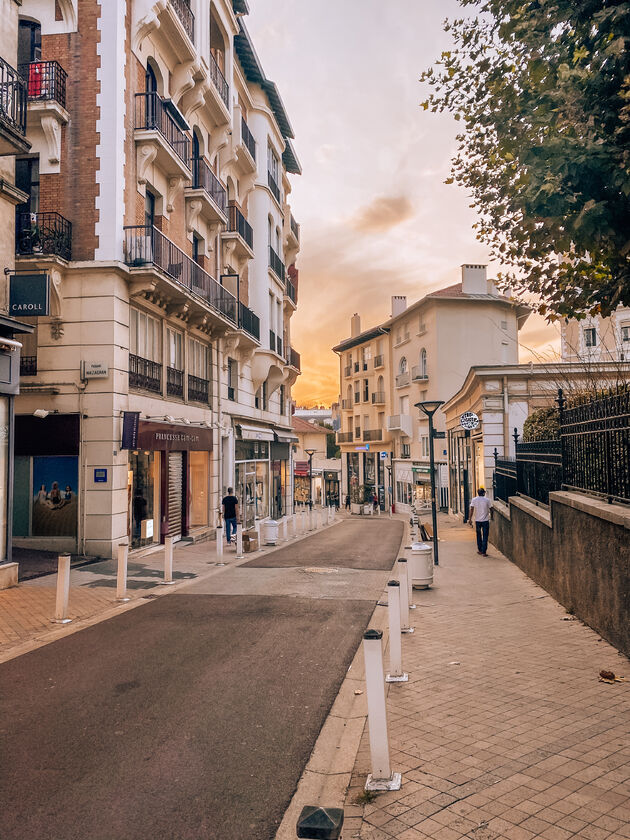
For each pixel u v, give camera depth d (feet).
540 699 17.34
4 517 36.29
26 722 16.83
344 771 13.88
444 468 126.72
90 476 48.11
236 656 23.07
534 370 73.67
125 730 16.25
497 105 22.85
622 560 21.34
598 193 18.06
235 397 82.69
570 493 30.09
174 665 21.97
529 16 20.76
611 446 24.45
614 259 20.63
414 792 12.40
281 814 12.14
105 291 48.70
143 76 55.42
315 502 223.92
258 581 40.29
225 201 77.20
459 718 16.21
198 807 12.39
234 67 80.12
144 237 50.98
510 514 48.06
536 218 19.54
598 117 19.21
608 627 22.89
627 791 12.11
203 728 16.38
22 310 36.29
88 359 48.52
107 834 11.41
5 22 35.47
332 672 21.11
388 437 171.42
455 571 43.29
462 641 24.11
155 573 43.01
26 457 48.73
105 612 30.99
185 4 61.62
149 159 53.93
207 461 71.61
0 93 33.96
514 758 13.71
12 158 36.70
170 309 58.65
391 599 20.13
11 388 35.53
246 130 84.69
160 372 58.13
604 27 18.78
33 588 36.32
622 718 15.74
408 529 94.84
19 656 23.31
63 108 50.01
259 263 91.20
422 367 146.92
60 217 49.01
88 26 50.85
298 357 118.83
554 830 10.84
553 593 31.96
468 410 91.97
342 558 52.90
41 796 12.82
